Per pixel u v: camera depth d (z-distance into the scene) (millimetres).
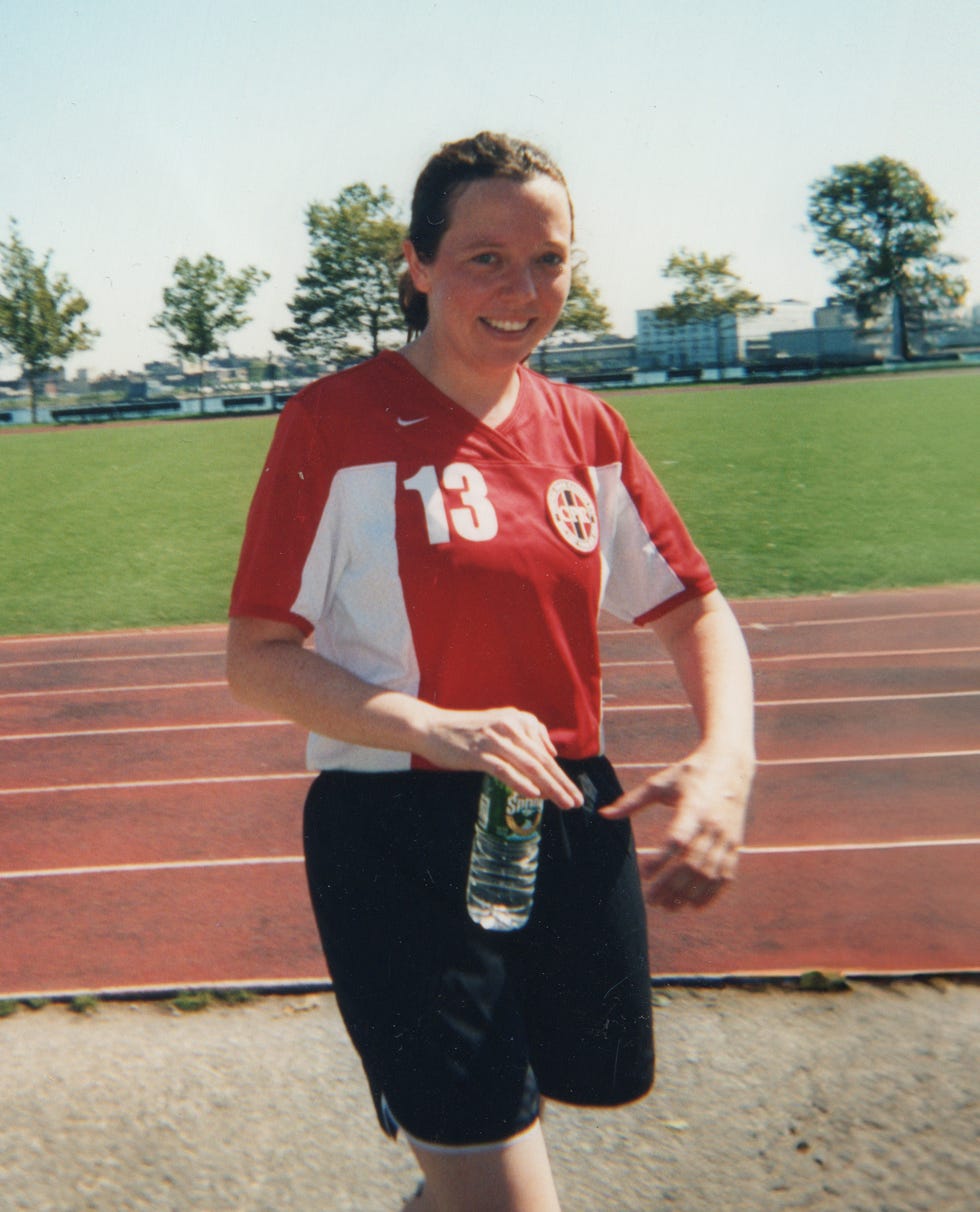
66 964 3662
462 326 1635
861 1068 2852
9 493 19500
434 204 1647
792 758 5473
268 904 4055
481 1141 1482
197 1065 2998
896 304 37938
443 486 1622
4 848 4746
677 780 1589
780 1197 2402
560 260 1659
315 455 1628
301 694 1581
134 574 12562
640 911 1753
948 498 14922
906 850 4289
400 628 1621
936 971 3320
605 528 1784
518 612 1617
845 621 8812
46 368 38125
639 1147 2580
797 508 14641
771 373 39438
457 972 1558
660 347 42250
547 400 1752
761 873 4113
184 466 21984
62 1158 2617
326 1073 2932
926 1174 2447
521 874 1594
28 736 6512
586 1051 1720
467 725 1514
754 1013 3148
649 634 8289
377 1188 2490
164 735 6359
